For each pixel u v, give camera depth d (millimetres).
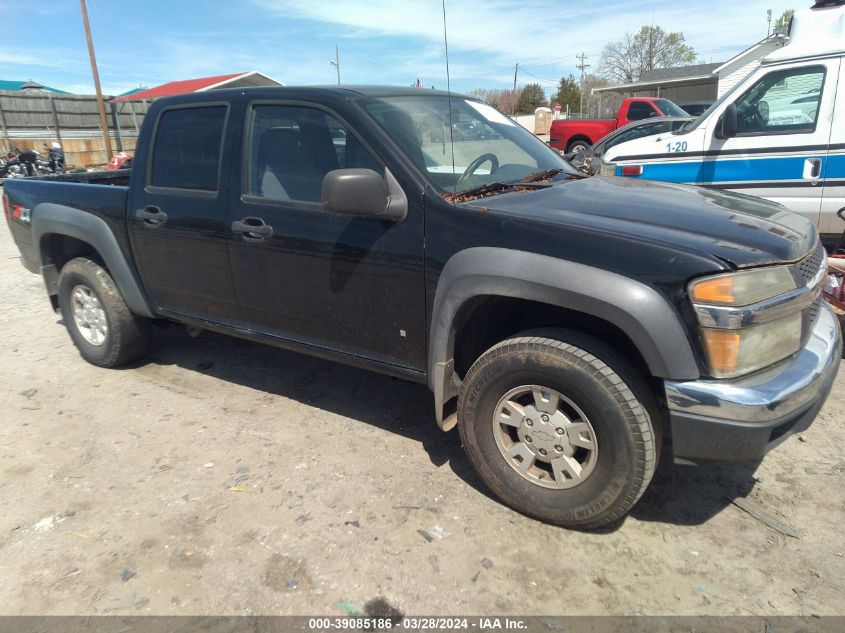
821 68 5410
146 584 2396
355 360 3162
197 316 3771
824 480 2949
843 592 2297
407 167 2809
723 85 20875
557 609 2260
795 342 2438
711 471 3066
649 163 6441
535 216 2562
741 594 2307
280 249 3172
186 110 3551
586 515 2557
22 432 3557
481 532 2658
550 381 2492
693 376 2270
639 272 2287
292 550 2561
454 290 2643
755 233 2480
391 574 2426
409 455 3252
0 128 22156
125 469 3168
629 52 62312
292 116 3170
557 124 16875
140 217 3748
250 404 3850
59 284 4414
